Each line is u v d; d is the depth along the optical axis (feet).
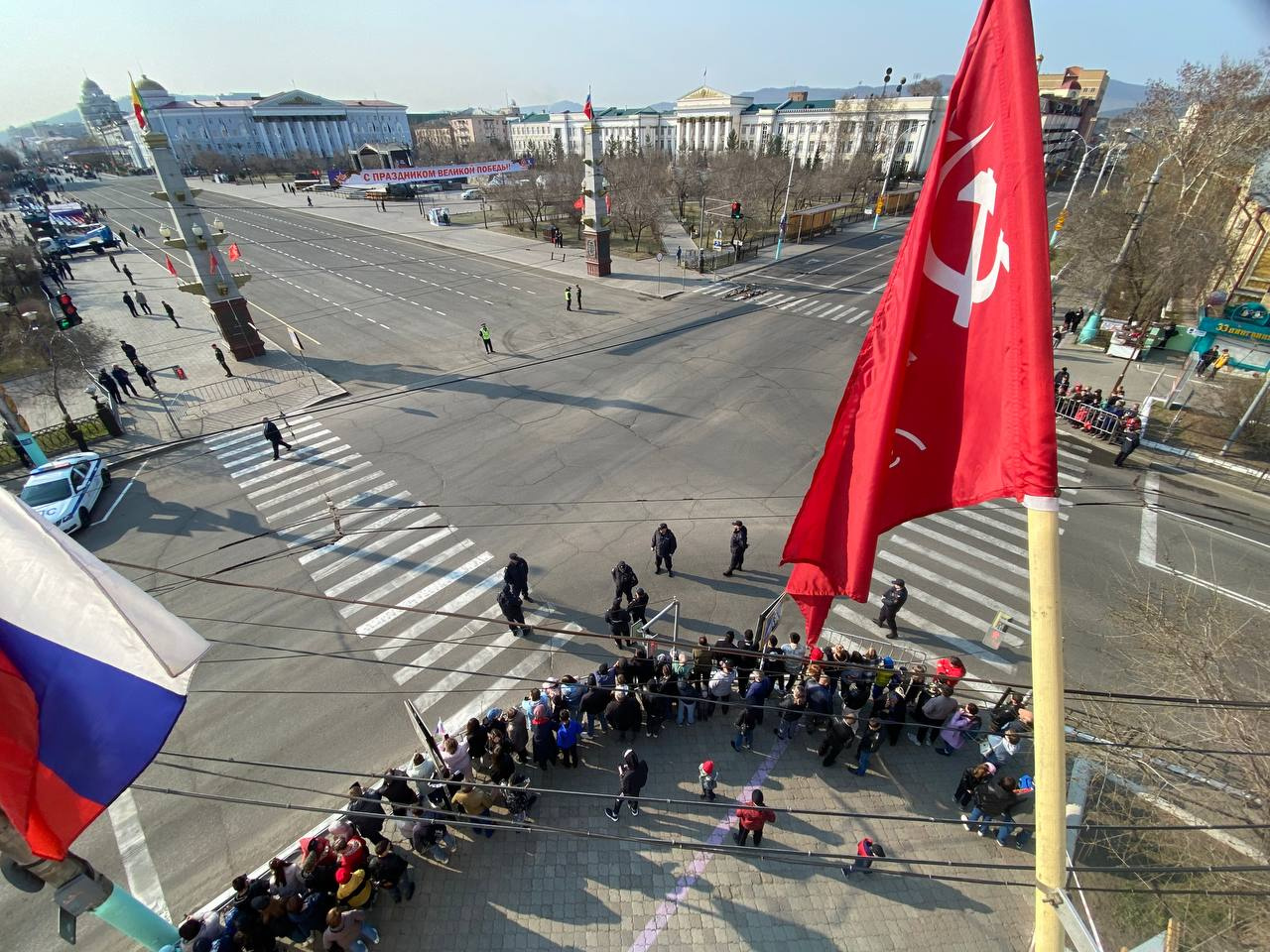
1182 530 53.11
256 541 53.06
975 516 56.34
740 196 183.01
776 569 49.57
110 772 13.62
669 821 32.68
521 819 32.48
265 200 271.90
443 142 474.08
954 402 12.89
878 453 13.32
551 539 52.90
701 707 38.14
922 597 47.19
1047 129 298.76
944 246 12.07
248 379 85.10
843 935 28.37
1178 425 68.69
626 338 98.32
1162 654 33.55
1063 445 66.23
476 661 41.70
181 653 14.20
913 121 275.18
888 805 33.53
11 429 61.52
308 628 44.37
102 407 69.41
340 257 158.71
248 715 38.17
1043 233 10.70
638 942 28.12
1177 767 28.73
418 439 69.00
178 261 160.25
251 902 25.67
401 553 51.47
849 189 240.32
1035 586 11.06
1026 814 31.01
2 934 28.58
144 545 52.75
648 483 60.44
